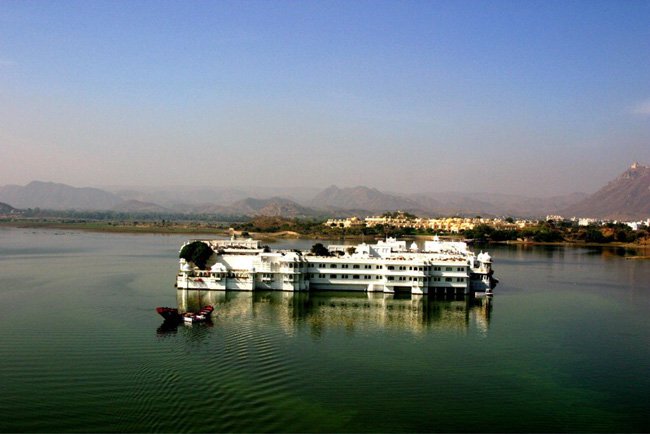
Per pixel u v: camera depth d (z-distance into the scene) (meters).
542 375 93.88
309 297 155.75
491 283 188.38
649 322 134.75
